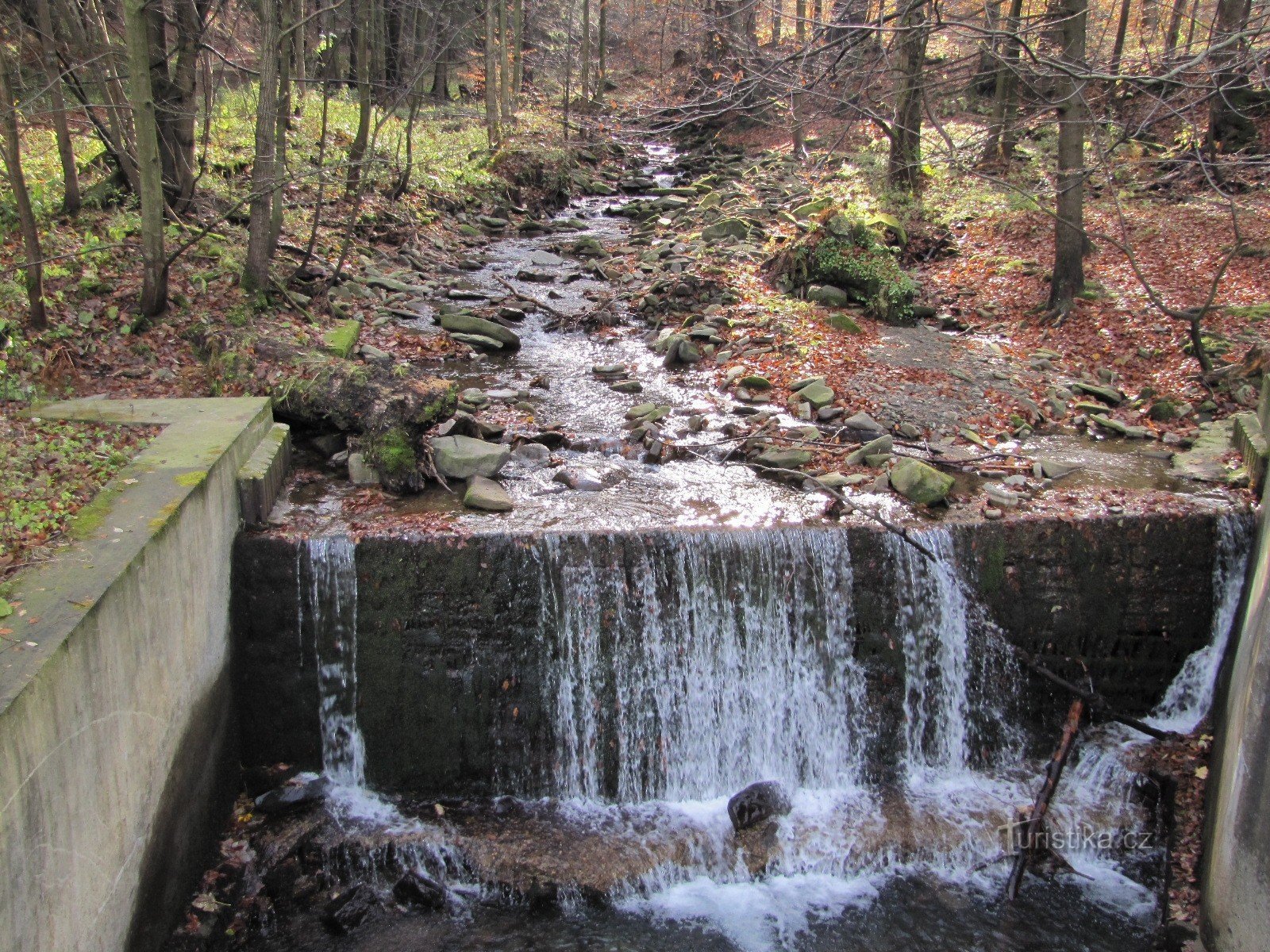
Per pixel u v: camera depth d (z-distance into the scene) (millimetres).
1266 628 6348
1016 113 18406
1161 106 8398
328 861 7305
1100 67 9062
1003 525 8484
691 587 8148
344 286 13883
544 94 35156
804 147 26219
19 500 6797
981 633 8500
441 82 28594
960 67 10555
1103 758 8234
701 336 13312
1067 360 13062
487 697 8047
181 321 11023
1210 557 8547
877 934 6938
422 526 8219
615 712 8164
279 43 12461
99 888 5520
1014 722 8617
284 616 7930
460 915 7012
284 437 9258
